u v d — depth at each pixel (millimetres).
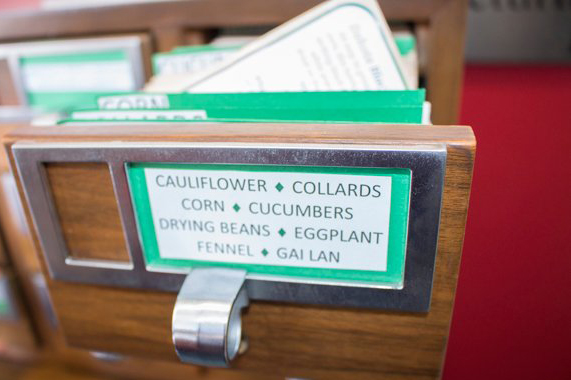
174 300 256
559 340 419
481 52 445
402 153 184
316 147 191
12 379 464
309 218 212
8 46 375
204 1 335
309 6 321
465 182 189
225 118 253
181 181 218
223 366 230
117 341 283
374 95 233
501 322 430
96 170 225
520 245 421
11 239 406
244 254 231
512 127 440
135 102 271
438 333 230
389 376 250
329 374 258
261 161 199
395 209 200
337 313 235
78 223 243
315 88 271
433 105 337
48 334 451
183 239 235
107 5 352
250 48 273
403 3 313
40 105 387
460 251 205
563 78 431
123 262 248
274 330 250
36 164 227
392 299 219
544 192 419
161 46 356
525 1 426
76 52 362
